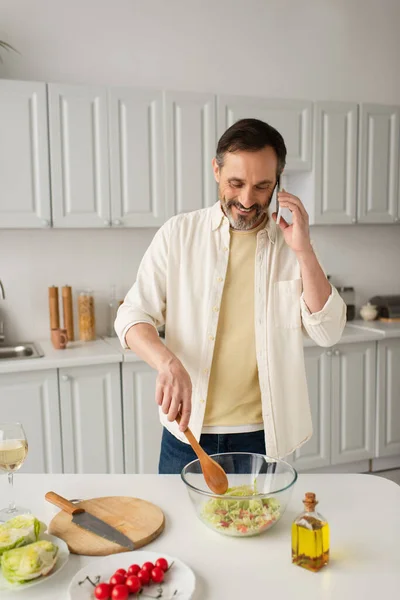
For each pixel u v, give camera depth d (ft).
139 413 9.34
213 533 3.64
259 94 11.54
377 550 3.41
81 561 3.34
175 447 5.21
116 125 9.57
